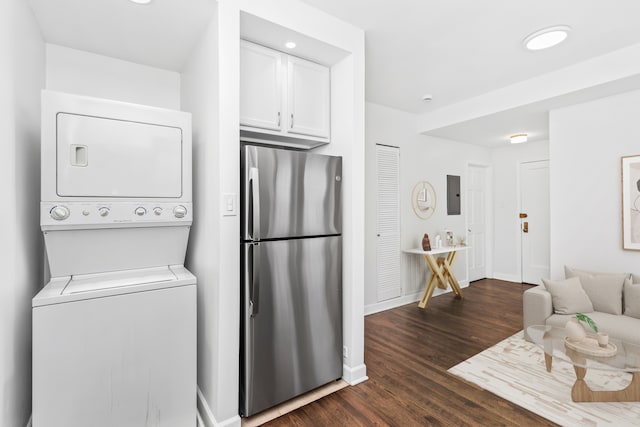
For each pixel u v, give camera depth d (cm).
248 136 227
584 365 176
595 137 312
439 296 463
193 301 176
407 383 226
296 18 196
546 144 504
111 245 176
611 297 270
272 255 191
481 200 567
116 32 198
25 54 163
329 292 218
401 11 210
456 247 449
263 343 188
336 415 190
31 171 172
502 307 407
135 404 160
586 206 319
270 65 215
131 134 174
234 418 176
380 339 305
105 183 167
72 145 158
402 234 426
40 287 189
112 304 155
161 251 193
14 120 147
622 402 199
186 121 191
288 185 197
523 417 188
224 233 172
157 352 166
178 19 185
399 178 422
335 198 221
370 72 303
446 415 190
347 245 230
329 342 219
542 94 310
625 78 258
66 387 144
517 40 247
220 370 172
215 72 175
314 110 237
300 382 204
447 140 491
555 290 283
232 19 174
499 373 238
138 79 240
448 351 278
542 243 512
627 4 201
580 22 222
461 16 216
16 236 149
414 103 395
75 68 217
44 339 140
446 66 291
